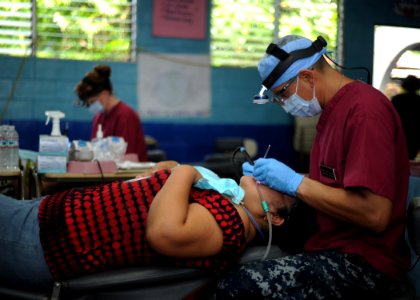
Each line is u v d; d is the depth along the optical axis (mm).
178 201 1463
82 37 4828
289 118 5219
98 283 1484
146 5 4875
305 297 1549
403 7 5258
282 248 1827
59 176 2377
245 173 1835
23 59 4633
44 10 4715
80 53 4836
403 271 1670
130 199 1547
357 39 5188
